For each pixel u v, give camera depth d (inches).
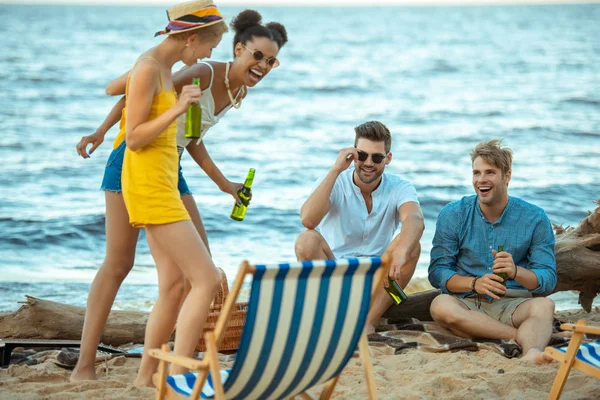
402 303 293.7
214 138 1042.1
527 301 257.9
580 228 327.0
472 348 249.9
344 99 1494.8
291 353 150.0
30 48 2400.3
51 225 574.2
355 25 4707.2
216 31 199.8
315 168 849.5
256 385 153.6
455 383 213.0
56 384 209.0
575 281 318.0
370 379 161.6
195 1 197.3
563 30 3853.3
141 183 191.2
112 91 219.6
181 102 183.5
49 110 1252.5
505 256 256.1
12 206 634.8
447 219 275.4
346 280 149.1
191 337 192.1
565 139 1041.5
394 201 280.1
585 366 179.9
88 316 217.6
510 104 1396.4
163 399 161.5
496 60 2245.3
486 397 201.9
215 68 223.9
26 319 274.5
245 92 238.4
